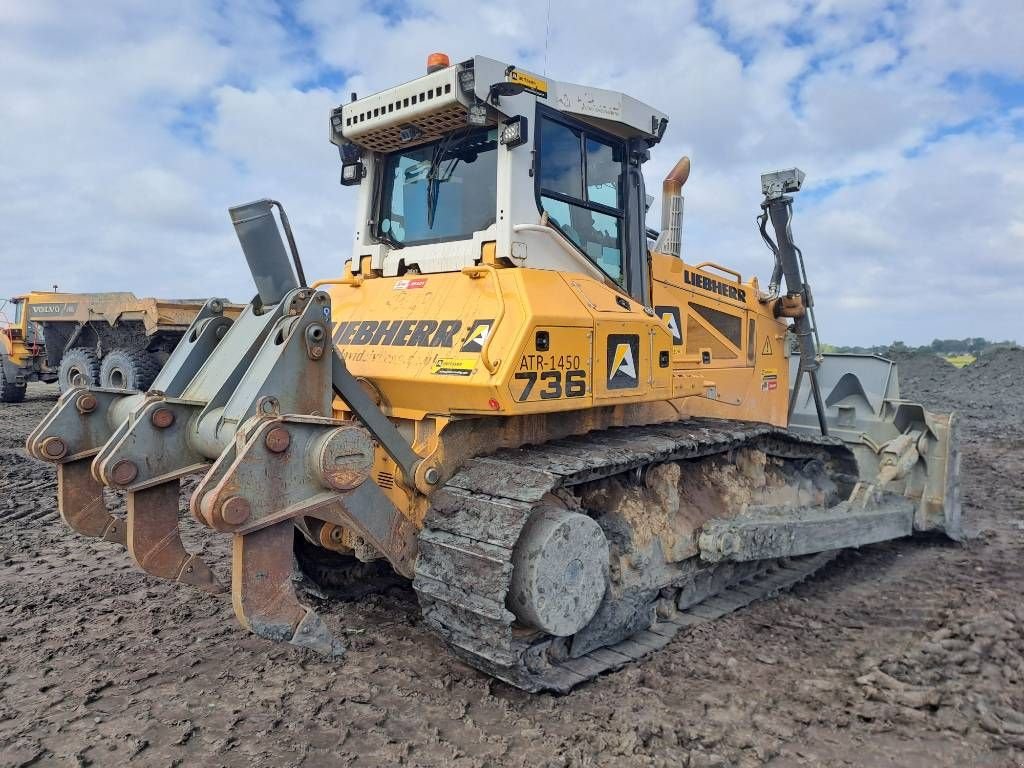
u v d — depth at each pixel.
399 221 4.94
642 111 4.84
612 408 4.80
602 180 4.83
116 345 16.23
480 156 4.42
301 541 4.90
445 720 3.51
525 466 3.76
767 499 5.49
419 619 4.71
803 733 3.48
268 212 3.62
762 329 6.43
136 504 3.56
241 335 3.66
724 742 3.39
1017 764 3.25
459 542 3.54
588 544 3.87
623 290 4.90
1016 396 20.25
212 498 2.79
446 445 3.95
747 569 5.50
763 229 6.41
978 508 8.32
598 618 4.12
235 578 2.96
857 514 5.86
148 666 4.02
